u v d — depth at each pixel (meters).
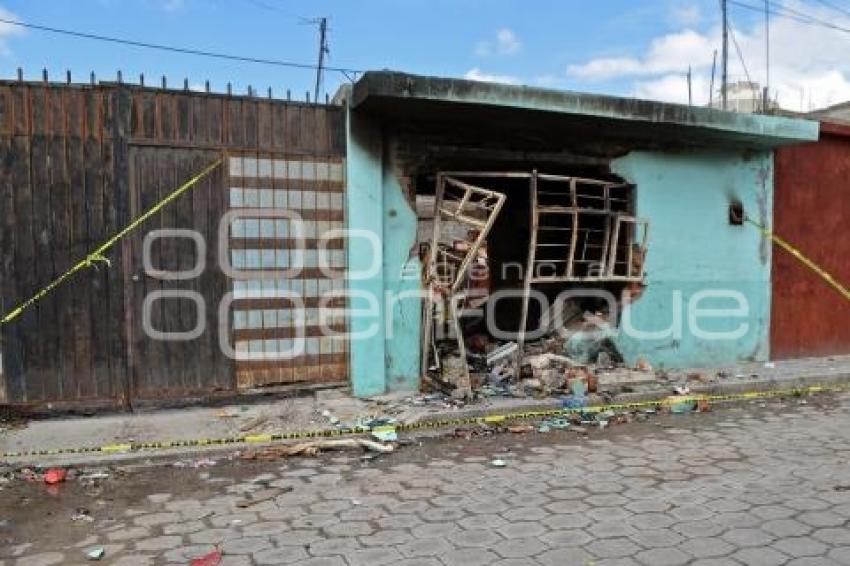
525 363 8.17
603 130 8.43
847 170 10.73
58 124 6.30
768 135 8.86
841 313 10.81
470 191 7.63
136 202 6.55
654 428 6.84
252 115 6.95
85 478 5.34
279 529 4.36
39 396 6.34
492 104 6.98
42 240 6.29
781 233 10.20
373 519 4.51
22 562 3.93
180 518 4.56
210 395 6.87
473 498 4.88
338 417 6.70
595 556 3.90
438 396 7.43
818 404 7.99
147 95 6.55
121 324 6.55
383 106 7.02
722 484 5.11
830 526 4.29
